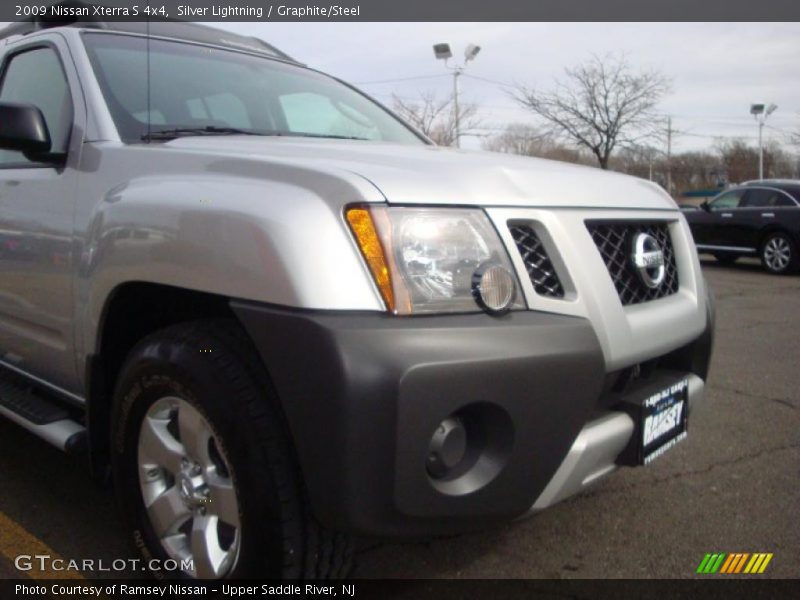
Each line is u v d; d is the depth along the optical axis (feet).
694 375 9.05
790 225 38.40
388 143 9.45
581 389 6.64
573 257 7.13
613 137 85.81
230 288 6.38
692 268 9.09
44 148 8.93
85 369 8.40
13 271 9.64
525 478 6.49
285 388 5.97
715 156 151.53
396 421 5.70
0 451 11.89
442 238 6.37
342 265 6.00
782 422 13.79
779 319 25.34
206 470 6.94
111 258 7.59
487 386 6.05
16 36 11.66
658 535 9.39
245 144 8.13
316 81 12.26
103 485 8.59
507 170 7.29
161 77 9.96
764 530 9.53
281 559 6.31
